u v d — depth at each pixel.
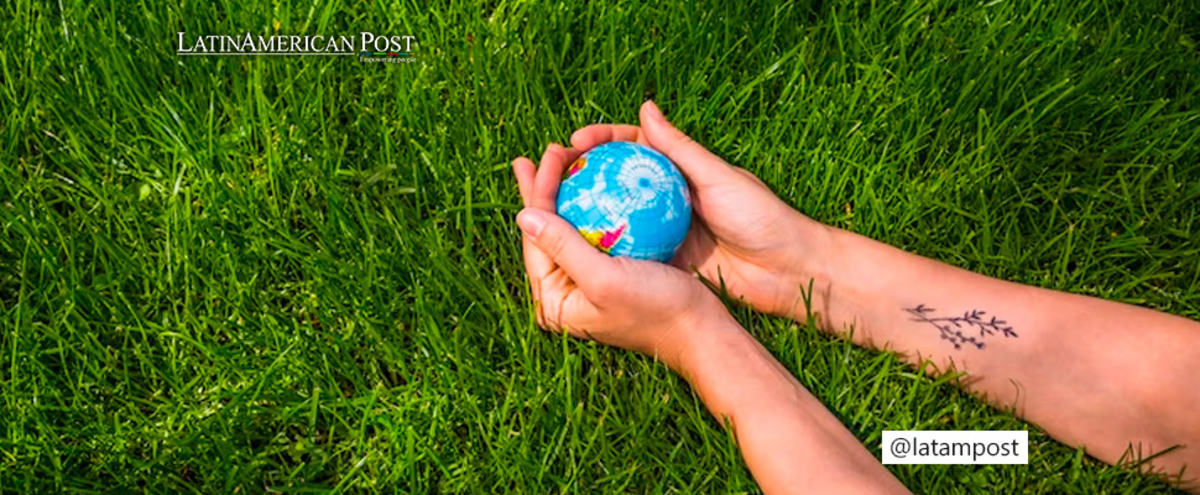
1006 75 0.81
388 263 0.71
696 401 0.66
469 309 0.69
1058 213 0.78
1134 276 0.74
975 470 0.66
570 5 0.81
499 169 0.75
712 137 0.79
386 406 0.67
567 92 0.80
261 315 0.69
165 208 0.73
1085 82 0.81
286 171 0.74
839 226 0.76
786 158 0.78
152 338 0.69
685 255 0.71
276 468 0.67
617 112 0.79
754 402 0.61
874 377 0.69
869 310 0.67
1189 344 0.61
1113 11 0.86
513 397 0.67
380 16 0.81
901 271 0.66
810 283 0.66
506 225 0.74
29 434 0.65
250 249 0.71
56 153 0.74
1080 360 0.63
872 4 0.82
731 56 0.82
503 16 0.81
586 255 0.61
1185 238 0.76
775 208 0.66
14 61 0.76
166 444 0.64
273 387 0.67
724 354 0.63
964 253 0.76
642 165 0.63
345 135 0.75
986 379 0.66
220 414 0.65
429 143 0.75
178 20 0.79
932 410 0.68
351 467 0.66
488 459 0.65
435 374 0.68
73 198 0.72
